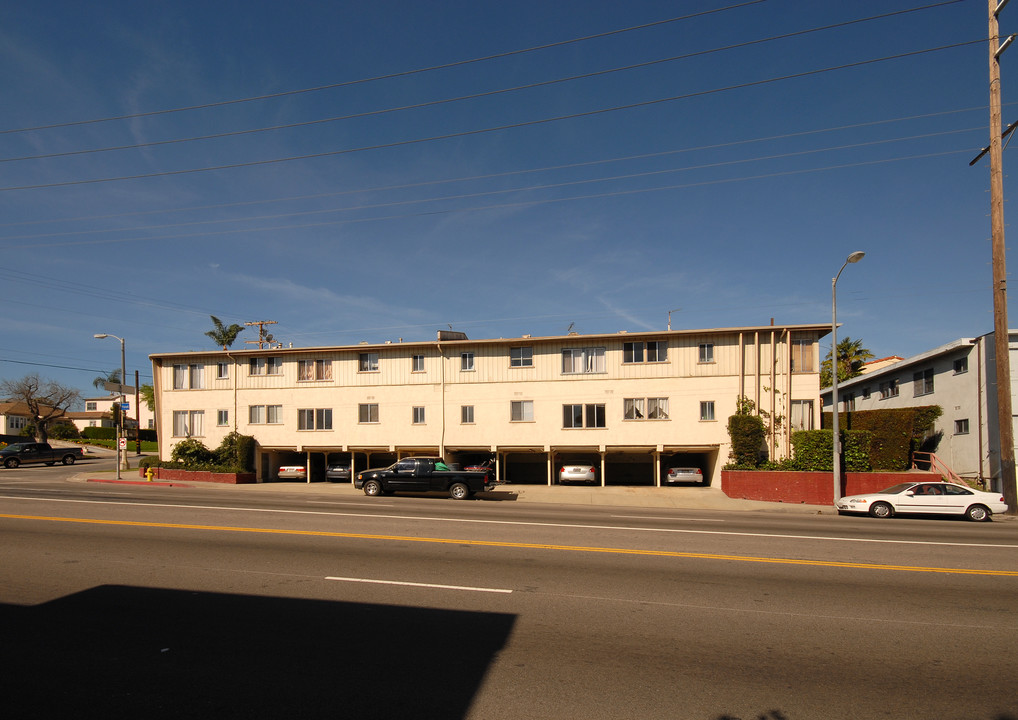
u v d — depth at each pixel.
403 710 5.29
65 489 26.56
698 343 32.53
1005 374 21.25
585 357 33.78
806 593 9.23
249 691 5.63
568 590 9.21
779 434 30.95
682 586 9.54
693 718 5.21
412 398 35.56
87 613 7.91
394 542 12.95
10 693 5.57
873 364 54.69
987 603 8.80
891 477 26.88
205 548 12.16
